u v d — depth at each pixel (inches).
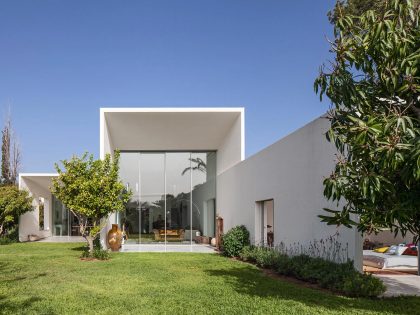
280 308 302.2
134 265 560.4
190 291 372.8
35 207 1144.8
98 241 775.1
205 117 807.1
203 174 960.9
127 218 926.4
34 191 1203.2
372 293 331.3
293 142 494.3
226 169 861.2
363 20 237.3
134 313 298.4
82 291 379.2
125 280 435.8
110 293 368.8
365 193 209.0
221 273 485.1
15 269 526.9
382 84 234.4
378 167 216.7
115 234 792.9
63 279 446.3
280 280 435.2
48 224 1342.3
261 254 533.3
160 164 951.0
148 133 872.3
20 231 1088.8
